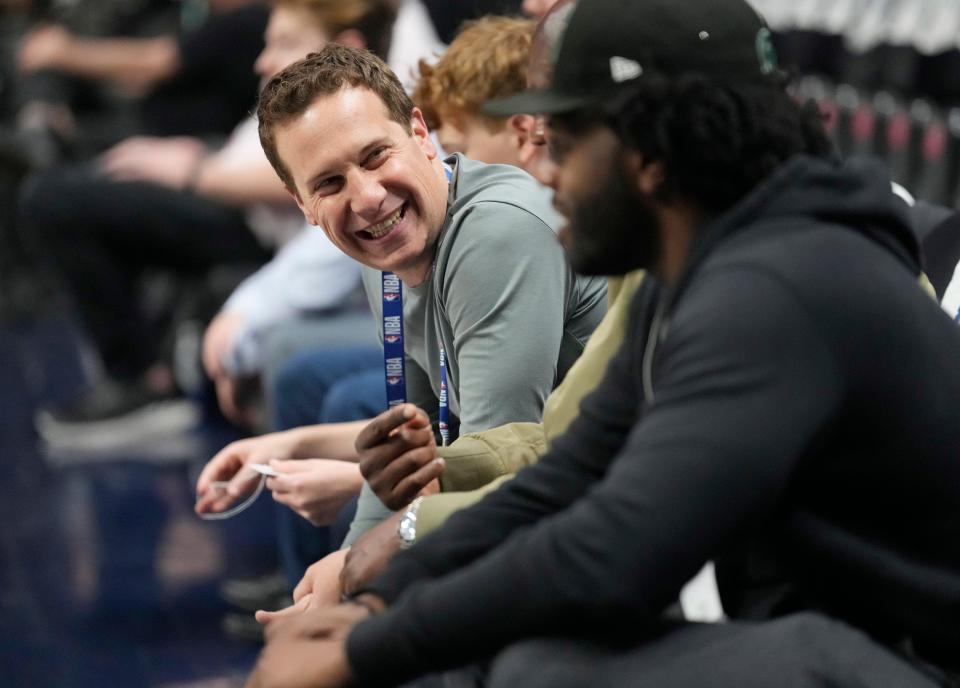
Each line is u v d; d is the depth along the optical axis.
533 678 3.73
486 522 4.15
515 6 9.05
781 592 4.23
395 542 4.71
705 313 3.69
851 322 3.69
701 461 3.56
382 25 10.10
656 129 3.86
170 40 15.86
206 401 14.34
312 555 7.80
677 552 3.57
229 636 8.92
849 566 3.90
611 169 3.96
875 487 3.86
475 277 5.52
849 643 3.78
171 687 8.12
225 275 13.63
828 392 3.66
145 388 14.00
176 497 12.02
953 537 3.90
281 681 3.91
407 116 5.64
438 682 4.79
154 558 10.49
